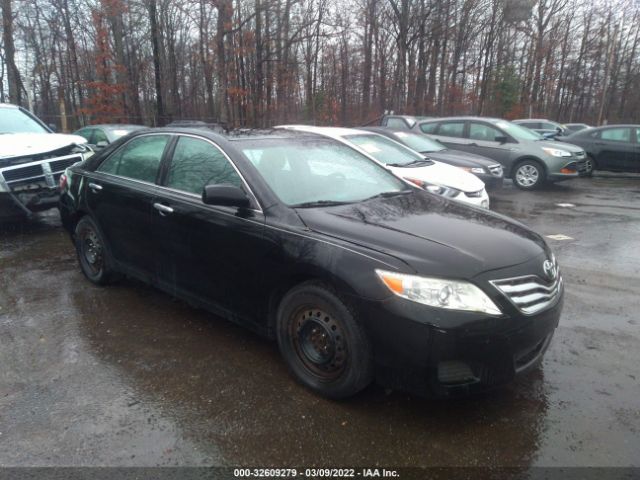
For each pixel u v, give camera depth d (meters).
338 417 2.86
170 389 3.13
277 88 26.23
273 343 3.74
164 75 28.00
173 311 4.32
